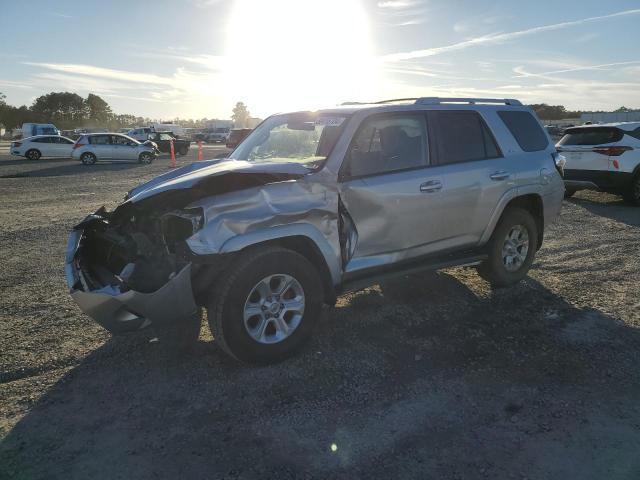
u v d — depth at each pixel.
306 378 3.50
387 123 4.30
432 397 3.26
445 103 4.84
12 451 2.76
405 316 4.55
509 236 5.19
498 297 5.02
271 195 3.57
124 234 3.83
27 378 3.54
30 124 52.91
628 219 8.97
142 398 3.28
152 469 2.61
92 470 2.61
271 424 2.99
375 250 4.14
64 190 13.95
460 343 4.02
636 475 2.54
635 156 10.08
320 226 3.74
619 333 4.18
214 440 2.85
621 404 3.17
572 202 11.00
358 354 3.84
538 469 2.59
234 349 3.48
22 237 7.96
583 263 6.20
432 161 4.52
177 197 3.83
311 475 2.56
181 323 4.44
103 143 24.86
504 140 5.11
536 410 3.11
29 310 4.79
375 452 2.73
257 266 3.45
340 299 5.00
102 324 3.45
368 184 4.00
